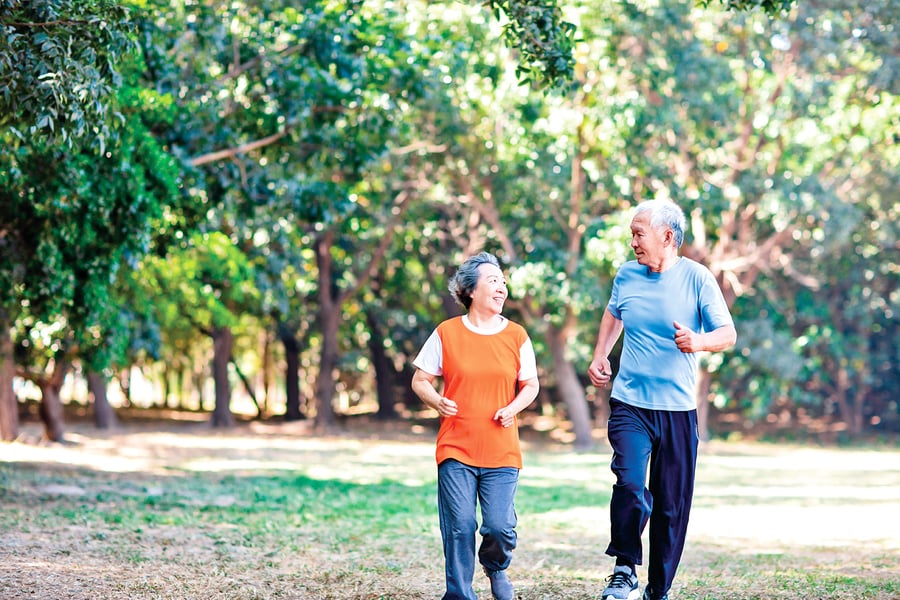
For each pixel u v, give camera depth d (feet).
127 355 85.76
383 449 86.84
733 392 113.60
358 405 159.53
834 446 103.14
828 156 86.79
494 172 84.58
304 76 48.03
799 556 29.71
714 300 18.25
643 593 19.24
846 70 82.23
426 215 97.76
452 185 88.74
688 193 84.12
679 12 76.74
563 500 48.29
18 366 73.87
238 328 91.71
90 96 24.03
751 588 22.48
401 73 50.39
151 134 45.19
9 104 23.90
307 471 62.64
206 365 157.48
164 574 22.91
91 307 43.73
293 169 52.65
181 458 70.38
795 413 134.00
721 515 43.16
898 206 94.12
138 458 68.49
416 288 118.01
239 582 22.27
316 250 106.32
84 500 39.29
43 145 31.78
